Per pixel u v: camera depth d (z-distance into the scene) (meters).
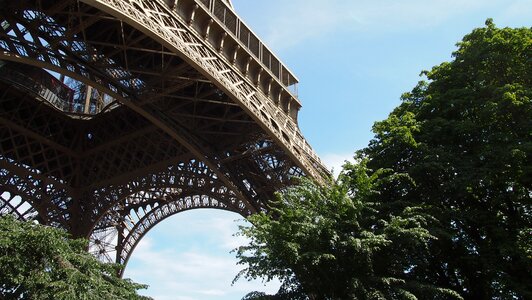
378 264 27.02
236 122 57.69
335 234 25.44
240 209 62.03
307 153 59.62
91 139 75.44
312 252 24.64
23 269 22.50
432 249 31.14
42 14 41.44
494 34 37.47
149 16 39.62
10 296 23.14
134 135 69.19
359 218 27.70
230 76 51.53
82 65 44.34
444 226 31.27
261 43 61.56
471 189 31.91
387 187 33.31
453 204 34.34
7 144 72.12
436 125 34.50
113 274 27.00
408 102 39.69
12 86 65.31
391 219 27.19
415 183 31.45
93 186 73.06
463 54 37.91
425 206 30.50
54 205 73.06
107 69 48.34
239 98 46.62
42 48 41.09
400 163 34.53
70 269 23.47
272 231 26.31
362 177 28.44
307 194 28.06
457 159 32.25
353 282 24.89
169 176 67.50
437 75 39.53
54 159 72.12
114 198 72.06
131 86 49.47
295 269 26.50
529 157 31.95
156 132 67.50
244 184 59.84
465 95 35.84
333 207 27.52
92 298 23.78
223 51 53.47
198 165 64.44
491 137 32.06
